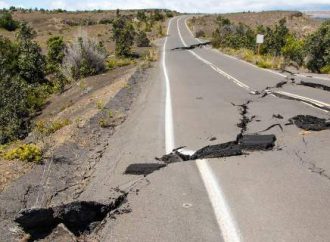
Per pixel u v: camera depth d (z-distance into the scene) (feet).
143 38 160.04
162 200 17.90
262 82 50.55
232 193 18.22
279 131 27.37
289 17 298.15
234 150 23.85
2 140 44.68
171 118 32.81
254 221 15.72
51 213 16.87
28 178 20.77
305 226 15.20
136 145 25.98
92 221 17.35
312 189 18.25
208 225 15.58
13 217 17.24
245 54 92.22
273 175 20.01
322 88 44.57
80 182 20.49
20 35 146.51
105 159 23.73
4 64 76.69
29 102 62.03
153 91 47.65
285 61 75.46
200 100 40.24
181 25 295.69
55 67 93.56
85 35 83.41
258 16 326.65
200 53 112.57
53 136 29.48
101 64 83.20
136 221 16.30
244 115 32.65
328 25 78.69
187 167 21.65
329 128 27.50
